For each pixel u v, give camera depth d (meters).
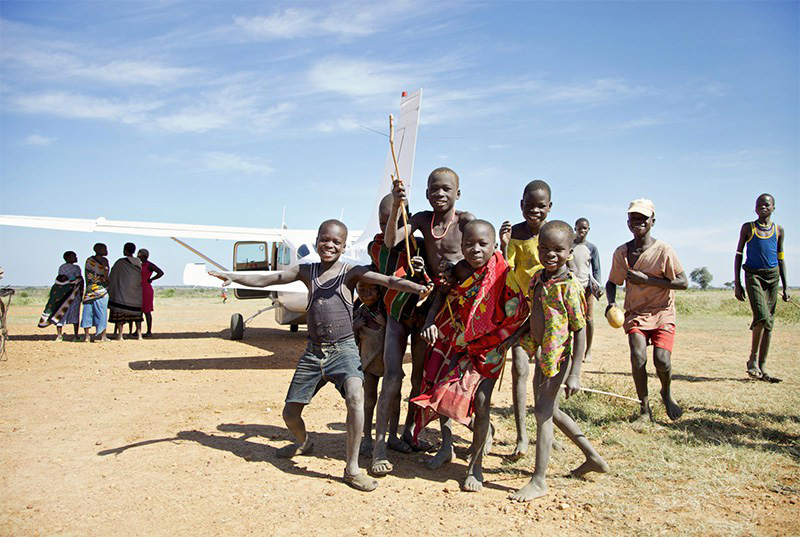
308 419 7.02
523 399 5.50
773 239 9.23
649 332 6.88
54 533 3.98
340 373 5.07
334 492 4.75
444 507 4.46
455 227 5.57
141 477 5.01
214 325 19.75
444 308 5.37
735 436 5.99
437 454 5.50
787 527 3.99
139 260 14.92
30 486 4.80
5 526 4.07
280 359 11.66
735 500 4.47
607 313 6.28
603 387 8.24
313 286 5.14
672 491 4.65
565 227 4.58
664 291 6.78
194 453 5.66
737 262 9.53
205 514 4.30
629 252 6.93
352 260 10.77
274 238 14.94
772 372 9.96
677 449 5.64
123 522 4.16
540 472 4.64
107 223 14.63
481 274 5.01
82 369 10.22
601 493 4.65
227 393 8.39
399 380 5.31
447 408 4.91
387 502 4.56
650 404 7.45
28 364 10.72
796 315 18.36
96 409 7.35
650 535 3.90
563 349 4.62
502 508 4.42
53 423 6.68
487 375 4.96
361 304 6.04
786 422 6.58
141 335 15.26
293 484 4.91
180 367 10.56
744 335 15.73
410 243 5.74
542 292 4.70
